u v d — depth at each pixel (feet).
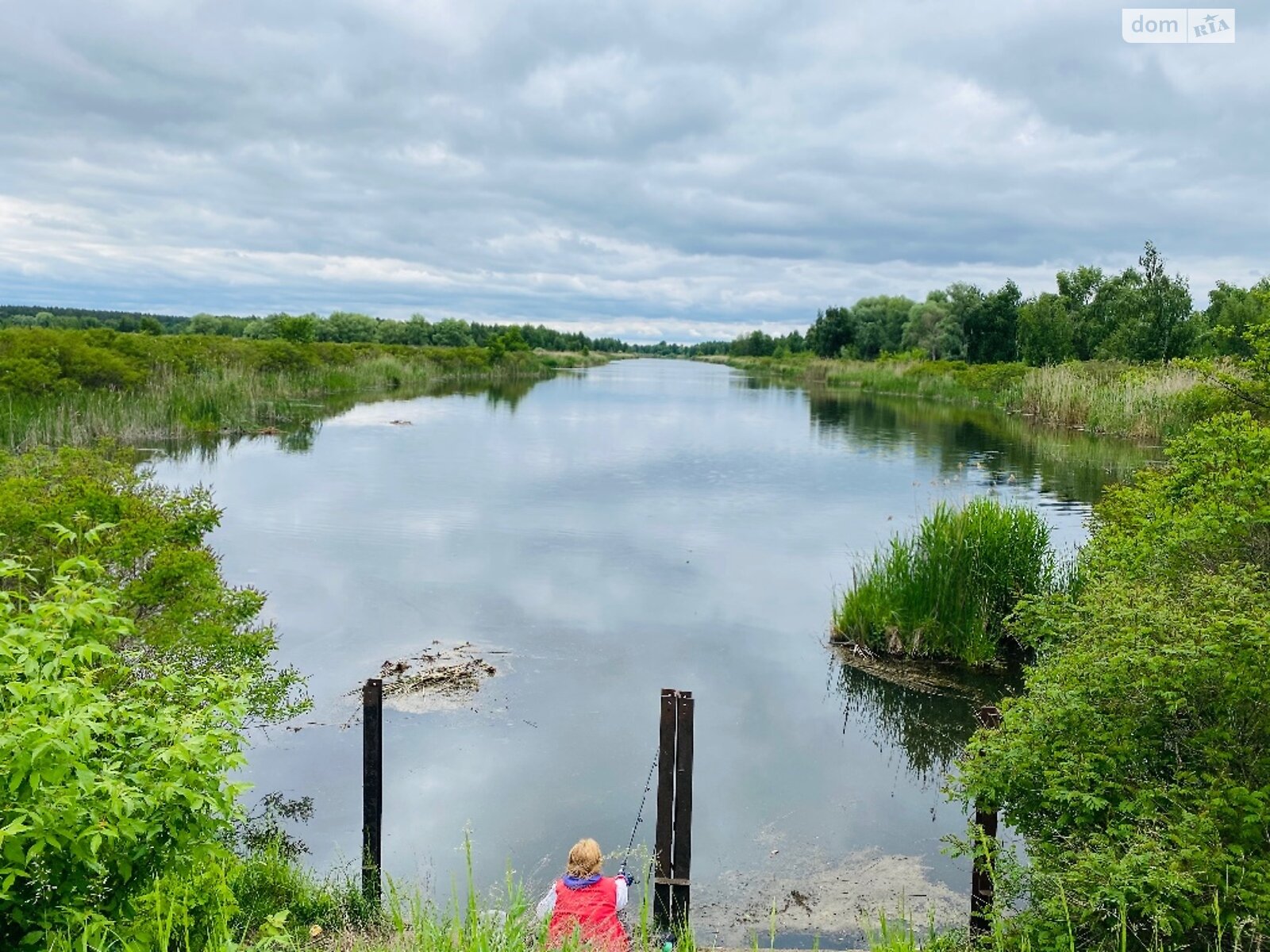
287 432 112.68
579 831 26.40
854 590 44.62
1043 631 24.57
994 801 19.26
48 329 107.24
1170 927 15.25
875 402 190.70
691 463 96.63
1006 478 85.20
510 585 50.24
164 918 12.97
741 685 37.65
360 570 52.24
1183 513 27.17
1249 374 35.73
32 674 11.94
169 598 28.12
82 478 28.66
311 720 33.06
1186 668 16.89
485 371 262.88
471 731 32.50
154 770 12.81
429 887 23.35
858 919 23.07
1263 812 15.37
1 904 11.50
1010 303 262.26
